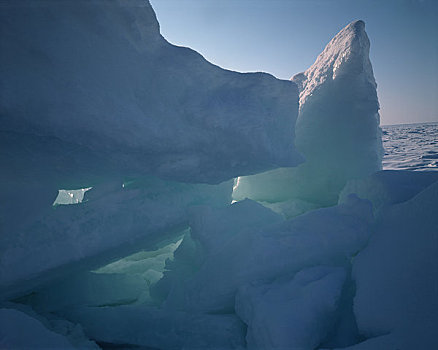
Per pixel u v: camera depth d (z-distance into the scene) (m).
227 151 2.17
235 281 1.77
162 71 1.88
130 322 1.93
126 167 2.01
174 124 1.91
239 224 2.39
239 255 1.89
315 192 3.71
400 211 1.83
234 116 2.06
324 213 2.08
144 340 1.80
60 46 1.47
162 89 1.91
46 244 1.89
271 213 2.61
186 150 2.02
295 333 1.28
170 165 2.07
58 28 1.44
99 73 1.62
